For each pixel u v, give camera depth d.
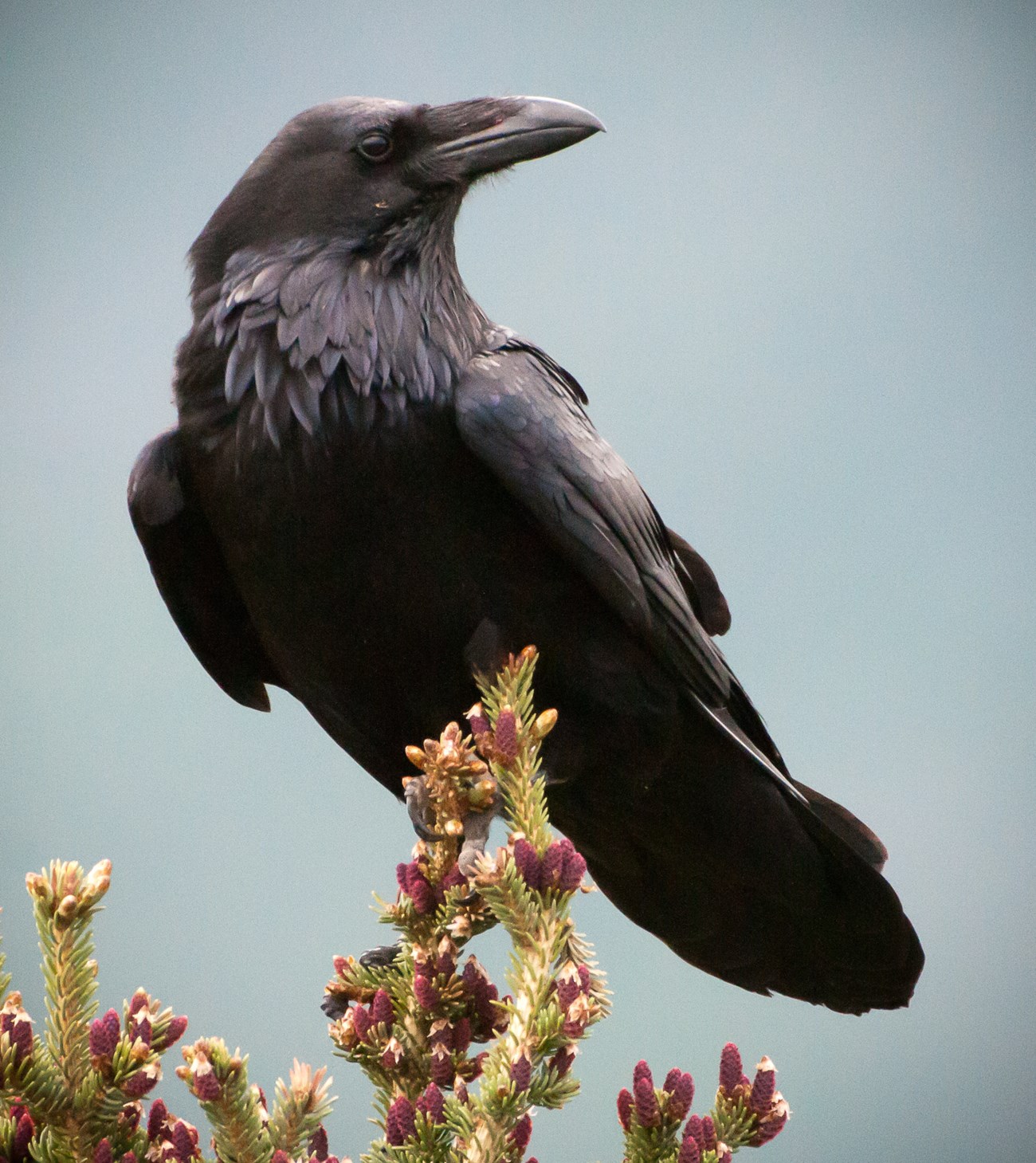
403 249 8.12
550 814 8.21
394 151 8.13
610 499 8.13
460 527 8.11
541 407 8.12
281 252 8.12
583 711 8.15
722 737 8.19
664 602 8.16
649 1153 7.91
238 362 8.11
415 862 7.98
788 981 8.27
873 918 8.23
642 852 8.23
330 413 8.09
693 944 8.27
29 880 7.89
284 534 8.11
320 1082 7.91
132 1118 7.91
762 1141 7.92
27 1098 7.89
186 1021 7.90
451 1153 7.90
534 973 7.91
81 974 7.89
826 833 8.20
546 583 8.12
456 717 8.14
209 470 8.12
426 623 8.12
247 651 8.23
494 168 8.14
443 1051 7.94
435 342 8.12
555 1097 7.91
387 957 8.05
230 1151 7.89
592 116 8.14
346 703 8.15
